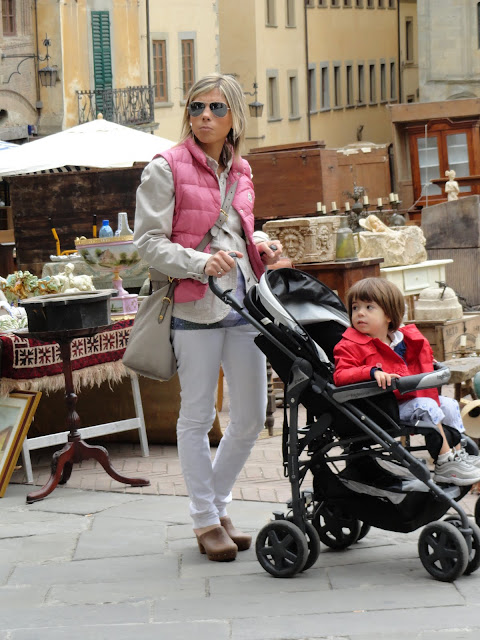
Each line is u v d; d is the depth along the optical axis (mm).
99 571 5949
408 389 5367
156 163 5820
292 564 5637
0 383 7945
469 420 7262
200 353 5875
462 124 31094
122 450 9070
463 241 15531
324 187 17188
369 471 5727
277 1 52969
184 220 5820
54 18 37469
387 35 63812
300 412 10266
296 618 5082
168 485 7781
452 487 5617
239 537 6164
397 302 5613
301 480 5793
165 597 5473
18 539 6617
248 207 5980
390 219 15930
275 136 52781
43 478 8203
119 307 8969
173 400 9086
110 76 40500
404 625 4938
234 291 5910
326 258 11359
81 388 9312
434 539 5516
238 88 5875
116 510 7168
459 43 45531
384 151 27672
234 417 6051
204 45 47531
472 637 4766
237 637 4891
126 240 8844
